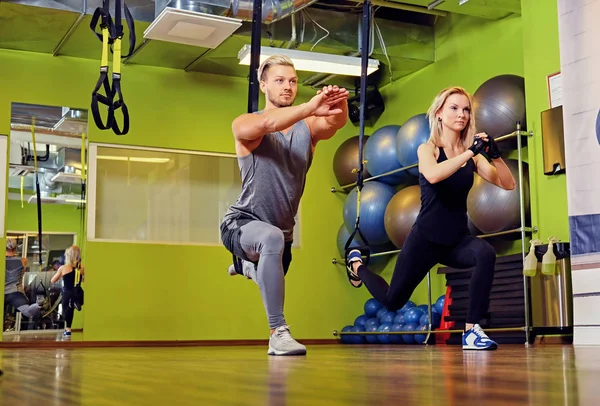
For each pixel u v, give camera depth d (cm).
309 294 790
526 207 553
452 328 612
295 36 683
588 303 446
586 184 454
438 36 739
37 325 838
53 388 137
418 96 764
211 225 771
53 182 880
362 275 382
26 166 852
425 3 638
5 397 118
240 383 147
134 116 754
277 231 325
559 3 480
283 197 337
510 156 624
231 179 789
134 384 147
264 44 698
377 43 716
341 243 758
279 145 337
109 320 715
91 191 725
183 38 600
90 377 175
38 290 858
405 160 655
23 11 619
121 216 734
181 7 571
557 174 530
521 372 177
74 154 865
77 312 796
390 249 762
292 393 121
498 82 580
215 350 530
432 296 722
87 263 714
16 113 749
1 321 691
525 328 509
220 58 738
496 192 550
